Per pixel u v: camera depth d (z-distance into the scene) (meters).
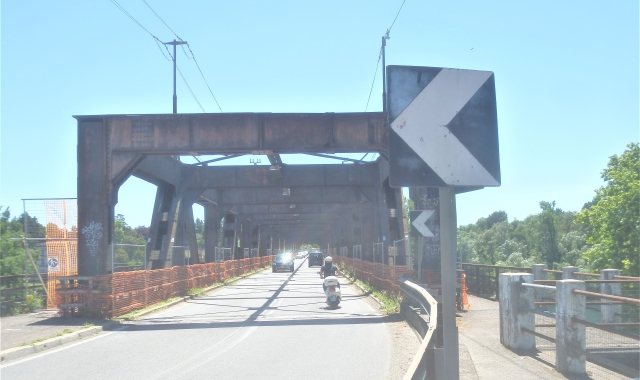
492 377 7.89
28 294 18.28
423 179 3.38
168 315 18.34
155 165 23.39
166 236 25.36
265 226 76.75
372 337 13.07
